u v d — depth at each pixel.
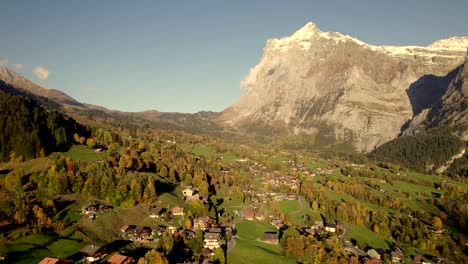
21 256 158.75
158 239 197.12
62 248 171.00
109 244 185.88
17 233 176.88
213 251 192.75
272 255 199.12
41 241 174.50
